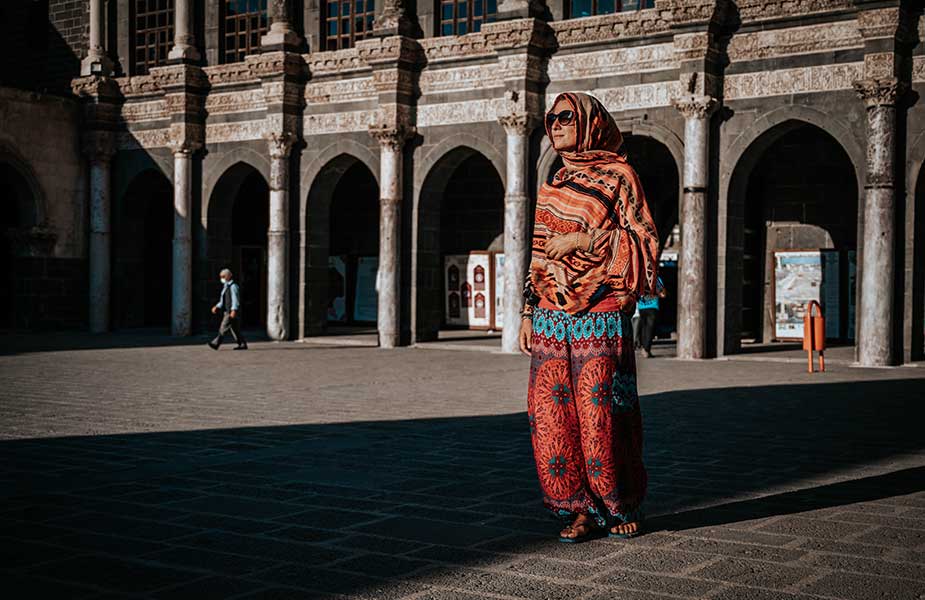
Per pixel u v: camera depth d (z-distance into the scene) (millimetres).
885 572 4559
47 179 26547
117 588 4281
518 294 20578
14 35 29656
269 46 23984
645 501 6172
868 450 8273
